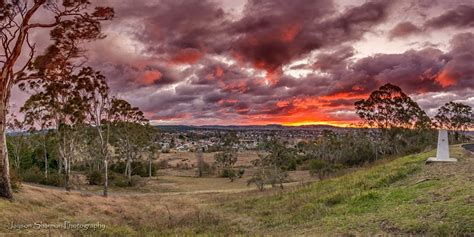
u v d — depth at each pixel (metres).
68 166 41.81
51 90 38.97
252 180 52.75
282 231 15.29
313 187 26.94
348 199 18.33
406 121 61.50
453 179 16.36
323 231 13.52
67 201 26.22
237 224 18.95
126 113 55.09
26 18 23.17
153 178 78.56
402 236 11.04
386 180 20.34
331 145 78.31
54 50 26.42
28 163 67.50
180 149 170.88
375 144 68.31
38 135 60.44
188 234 16.02
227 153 107.62
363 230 12.48
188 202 33.69
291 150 83.88
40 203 23.66
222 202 30.59
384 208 14.88
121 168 80.25
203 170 96.12
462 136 72.31
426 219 11.84
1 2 21.83
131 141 70.19
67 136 43.12
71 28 26.45
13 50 22.89
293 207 20.59
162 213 25.50
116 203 29.69
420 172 20.61
